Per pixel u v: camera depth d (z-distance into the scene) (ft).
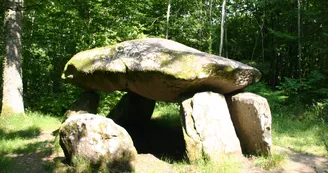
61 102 30.58
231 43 48.47
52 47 35.50
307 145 19.66
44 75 37.47
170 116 28.43
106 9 30.50
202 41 41.01
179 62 15.79
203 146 15.24
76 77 19.48
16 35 26.61
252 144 16.78
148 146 20.52
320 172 15.02
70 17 30.76
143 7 36.91
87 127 14.64
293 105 31.35
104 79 18.70
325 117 26.03
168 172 14.80
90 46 30.04
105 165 14.23
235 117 17.69
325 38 34.99
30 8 20.42
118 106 24.95
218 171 14.20
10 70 26.32
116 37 30.35
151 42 18.71
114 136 14.71
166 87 16.85
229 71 16.29
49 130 23.47
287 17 39.04
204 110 15.81
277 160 15.58
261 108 15.97
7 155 16.94
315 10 37.93
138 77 17.07
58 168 14.61
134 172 14.39
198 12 41.11
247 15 48.52
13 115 25.59
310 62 40.63
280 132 22.74
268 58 45.78
